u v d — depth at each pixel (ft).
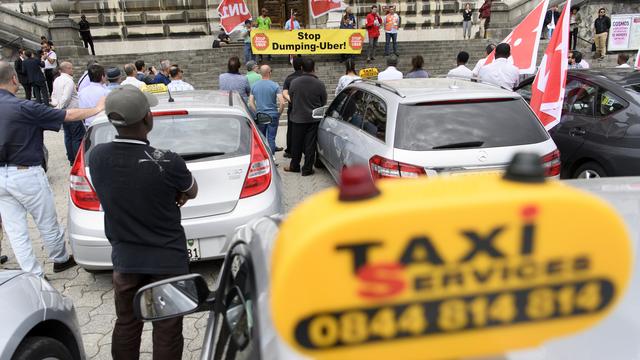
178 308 6.67
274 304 1.77
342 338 1.83
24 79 43.55
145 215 7.67
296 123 22.68
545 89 17.34
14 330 7.06
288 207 19.26
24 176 12.24
